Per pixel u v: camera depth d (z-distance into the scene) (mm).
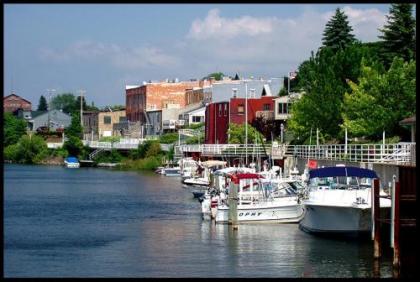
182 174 136625
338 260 50062
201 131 173125
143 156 191000
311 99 103500
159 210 83812
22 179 145000
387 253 51500
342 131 98062
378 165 66562
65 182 135875
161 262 51094
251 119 143750
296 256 51812
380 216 52938
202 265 49844
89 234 64625
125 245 58344
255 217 67000
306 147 97438
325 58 110250
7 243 59906
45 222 73625
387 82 83250
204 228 66500
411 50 105562
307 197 62281
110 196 103938
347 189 58094
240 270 48031
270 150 110250
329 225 58375
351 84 90312
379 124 82938
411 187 52531
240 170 91062
